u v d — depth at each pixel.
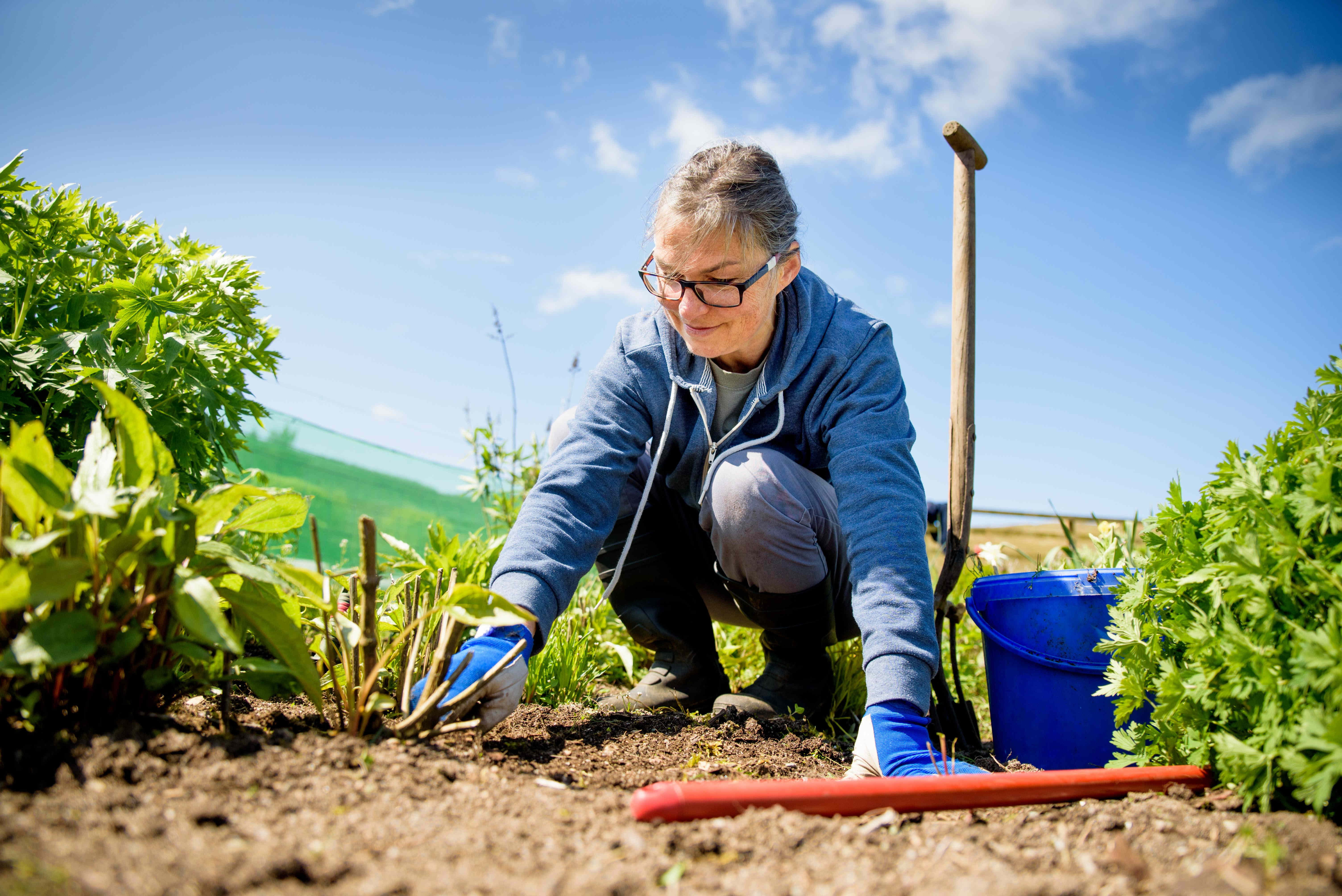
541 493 1.95
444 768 1.33
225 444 2.28
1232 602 1.45
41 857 0.89
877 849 1.13
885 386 2.00
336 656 1.70
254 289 2.29
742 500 2.09
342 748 1.32
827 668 2.41
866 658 1.64
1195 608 1.55
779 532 2.11
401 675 1.74
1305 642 1.26
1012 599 2.25
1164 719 1.55
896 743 1.50
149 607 1.26
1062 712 2.08
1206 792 1.46
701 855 1.09
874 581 1.69
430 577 2.25
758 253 1.80
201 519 1.31
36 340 1.84
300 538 3.63
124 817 1.01
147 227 2.20
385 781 1.24
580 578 1.90
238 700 1.73
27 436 1.16
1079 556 3.03
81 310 1.90
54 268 1.91
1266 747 1.29
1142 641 1.68
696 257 1.76
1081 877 1.06
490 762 1.49
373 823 1.11
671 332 2.14
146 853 0.94
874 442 1.87
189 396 2.09
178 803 1.08
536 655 1.94
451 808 1.19
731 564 2.24
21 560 1.17
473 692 1.53
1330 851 1.09
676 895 0.96
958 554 2.34
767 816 1.19
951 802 1.29
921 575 1.70
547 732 1.89
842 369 2.02
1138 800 1.38
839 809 1.25
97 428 1.28
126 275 2.01
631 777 1.57
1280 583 1.34
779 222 1.83
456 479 4.95
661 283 1.89
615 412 2.12
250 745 1.27
